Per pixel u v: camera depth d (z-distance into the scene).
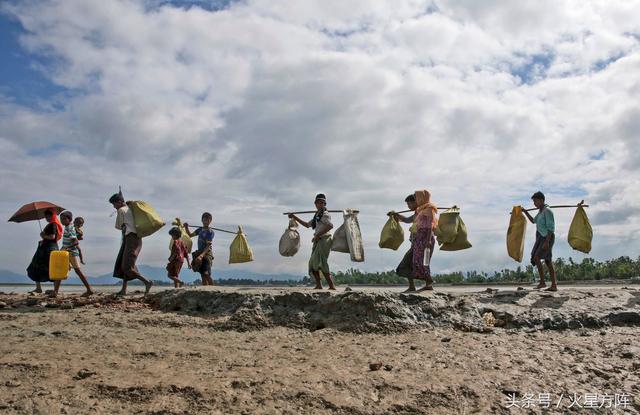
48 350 6.39
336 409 4.76
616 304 9.07
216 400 4.81
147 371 5.59
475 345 7.00
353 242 9.91
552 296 9.54
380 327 7.83
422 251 9.66
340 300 8.32
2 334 7.29
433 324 8.13
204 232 12.70
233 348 6.81
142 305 9.63
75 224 11.18
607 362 6.47
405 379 5.51
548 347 7.04
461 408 4.95
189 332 7.78
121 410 4.61
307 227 10.11
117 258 10.54
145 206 10.54
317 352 6.63
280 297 8.64
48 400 4.71
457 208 10.66
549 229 10.43
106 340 7.04
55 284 10.53
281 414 4.62
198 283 13.95
